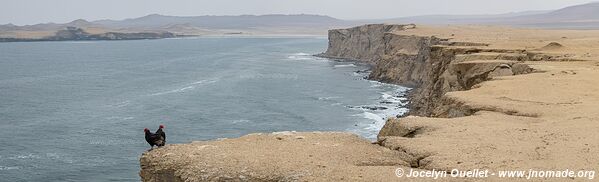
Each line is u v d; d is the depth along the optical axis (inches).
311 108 2871.6
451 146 722.8
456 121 895.1
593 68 1563.7
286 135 805.9
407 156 700.0
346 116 2605.8
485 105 1029.8
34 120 2736.2
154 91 3715.6
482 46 2439.7
